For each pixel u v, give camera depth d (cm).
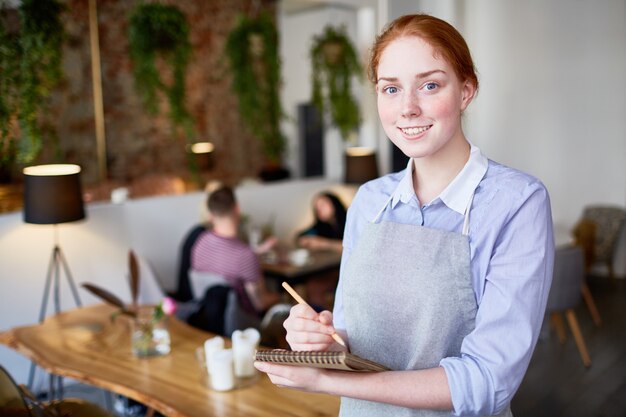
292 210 551
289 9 720
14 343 240
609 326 451
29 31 339
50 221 301
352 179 558
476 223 90
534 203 87
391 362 96
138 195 629
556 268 367
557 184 630
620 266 600
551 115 626
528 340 82
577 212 620
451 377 81
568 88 612
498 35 647
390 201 103
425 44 86
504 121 657
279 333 237
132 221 404
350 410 105
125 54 640
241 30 630
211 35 714
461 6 660
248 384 191
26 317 345
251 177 764
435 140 89
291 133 763
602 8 582
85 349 230
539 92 630
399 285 94
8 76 336
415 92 88
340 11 681
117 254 394
